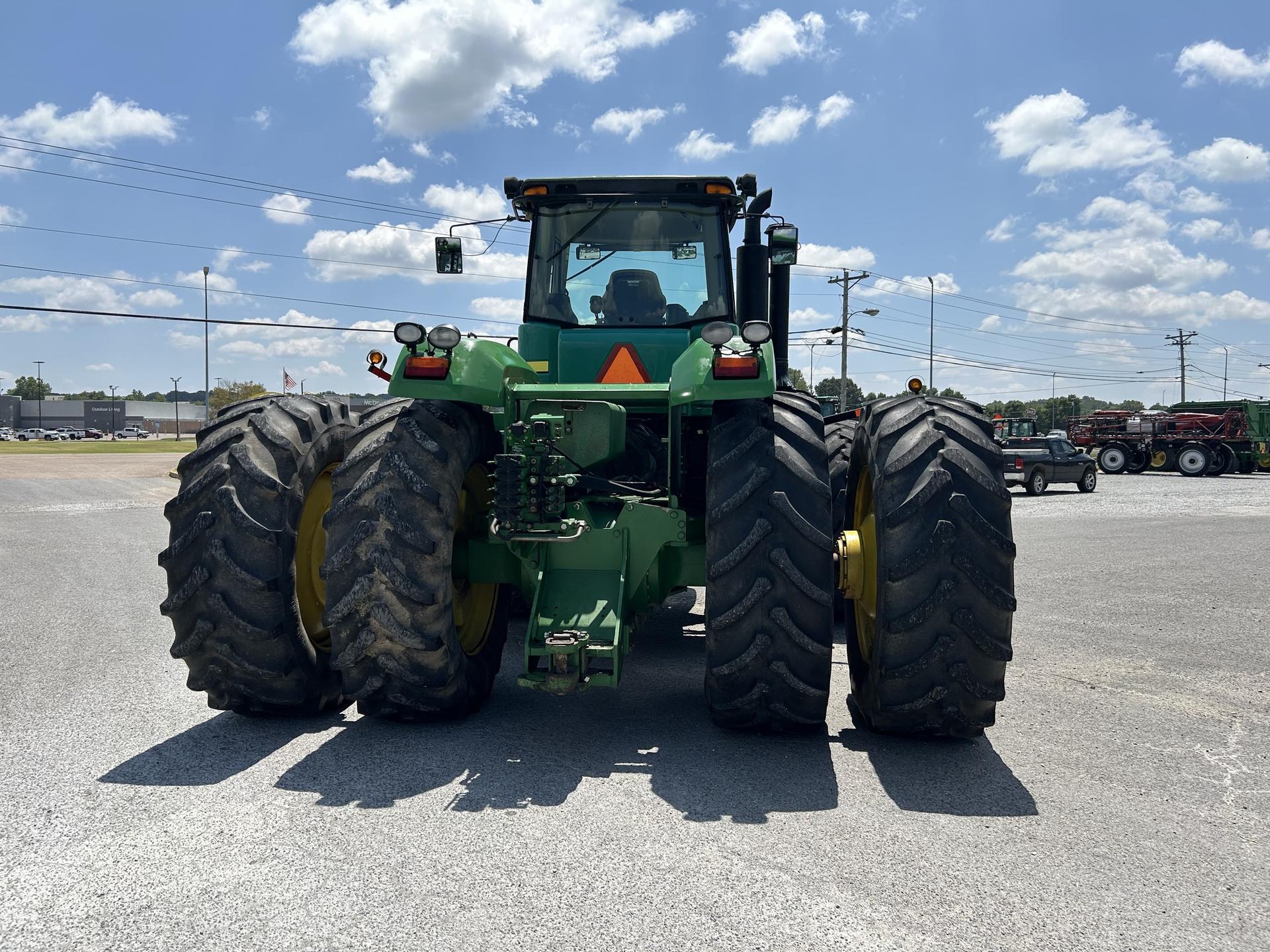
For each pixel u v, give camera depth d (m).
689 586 4.02
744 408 3.57
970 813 2.81
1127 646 5.33
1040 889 2.32
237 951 1.99
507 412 3.84
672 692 4.26
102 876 2.34
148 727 3.61
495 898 2.24
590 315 5.07
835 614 6.00
